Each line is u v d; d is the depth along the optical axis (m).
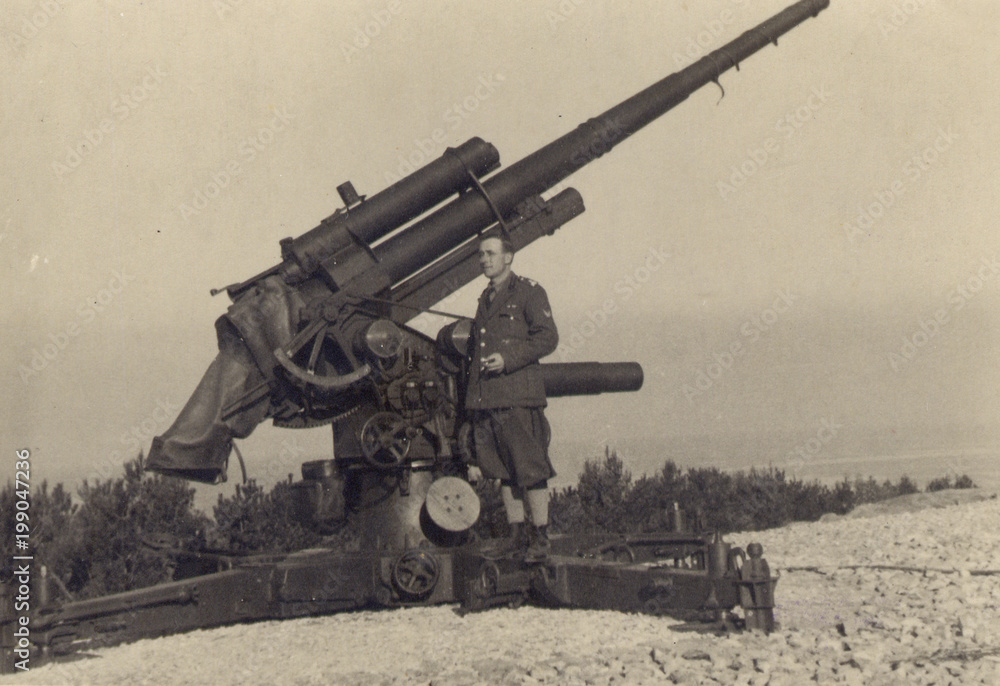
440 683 4.43
